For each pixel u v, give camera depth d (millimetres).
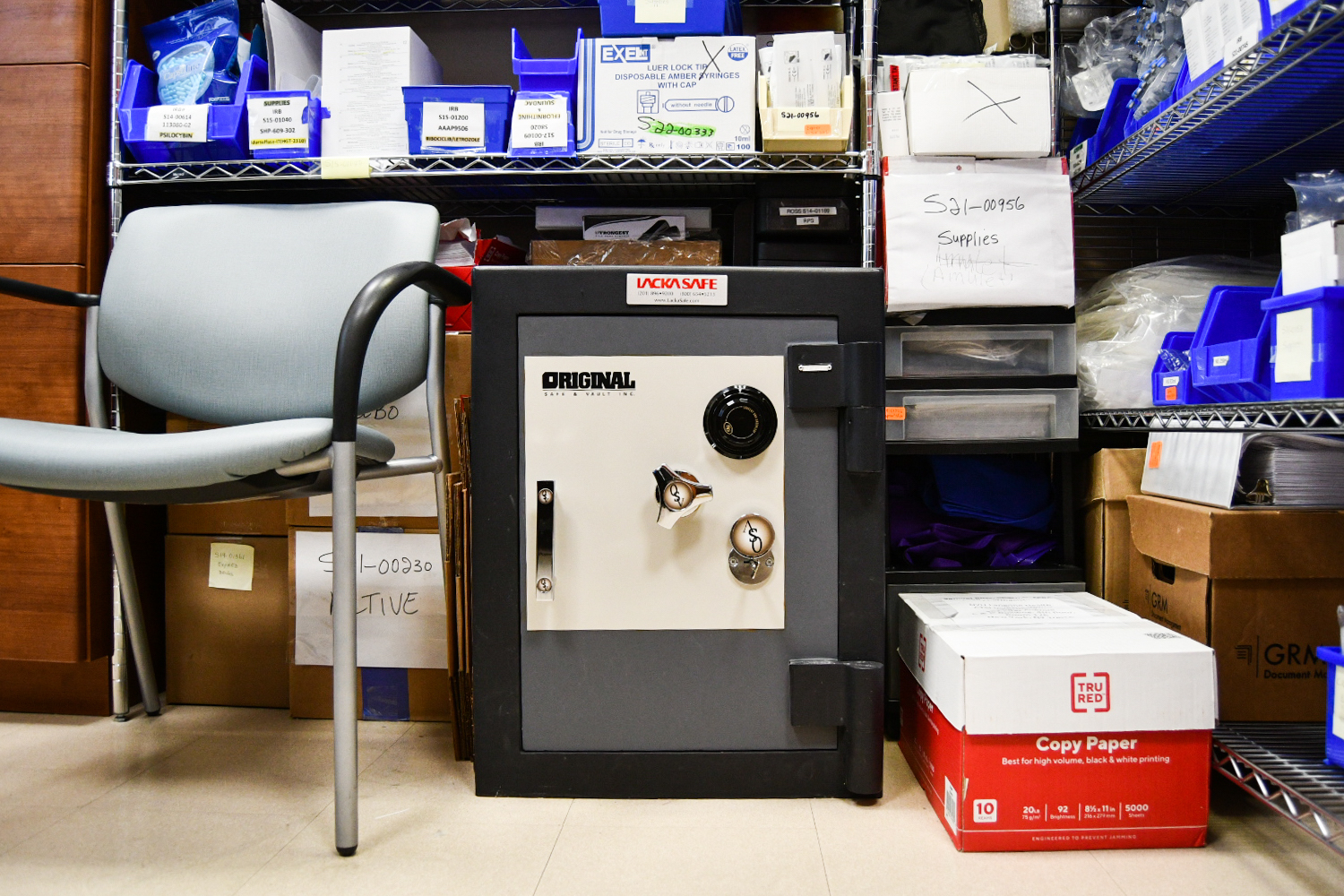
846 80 1258
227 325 1082
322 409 1054
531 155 1269
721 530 935
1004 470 1354
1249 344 934
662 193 1559
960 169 1231
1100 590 1227
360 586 1244
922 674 986
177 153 1289
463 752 1082
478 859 812
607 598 937
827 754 950
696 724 946
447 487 1104
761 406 922
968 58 1316
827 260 1340
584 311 926
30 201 1241
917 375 1257
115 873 784
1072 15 1528
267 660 1301
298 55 1392
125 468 727
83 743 1143
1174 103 1062
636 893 752
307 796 965
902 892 756
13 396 1227
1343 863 812
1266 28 867
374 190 1561
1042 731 825
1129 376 1244
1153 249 1631
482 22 1662
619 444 929
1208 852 835
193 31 1375
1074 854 831
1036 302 1212
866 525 934
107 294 1105
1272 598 979
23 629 1225
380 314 810
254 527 1294
